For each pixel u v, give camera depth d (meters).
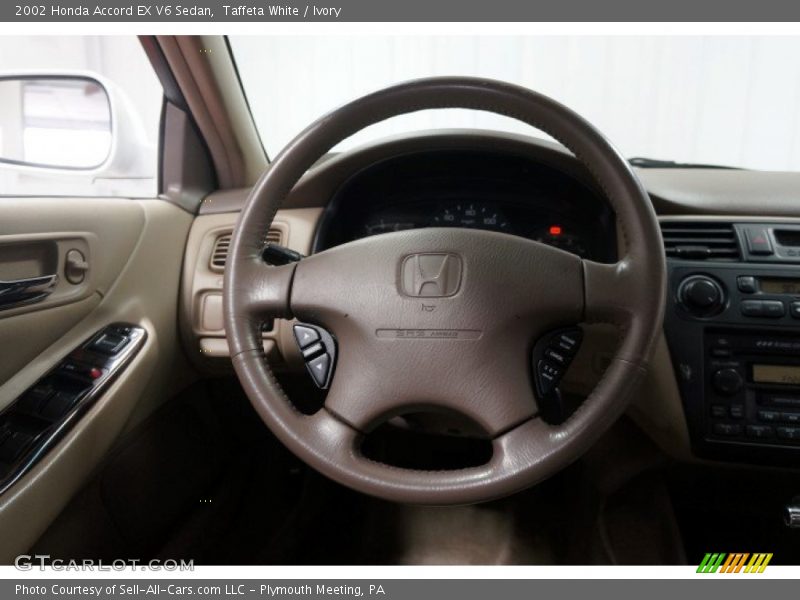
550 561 1.00
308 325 0.62
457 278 0.57
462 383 0.56
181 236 0.94
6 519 0.54
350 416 0.57
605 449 0.94
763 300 0.75
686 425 0.76
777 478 0.83
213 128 0.97
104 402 0.69
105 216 0.78
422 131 0.83
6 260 0.63
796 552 1.02
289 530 1.03
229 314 0.60
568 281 0.56
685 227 0.81
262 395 0.57
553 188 0.88
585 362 0.77
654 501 0.98
